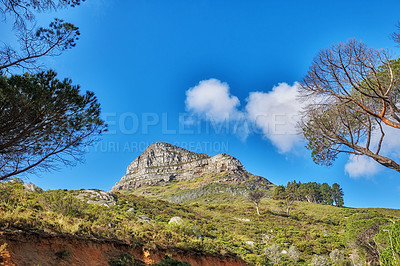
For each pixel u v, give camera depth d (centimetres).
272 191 13688
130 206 4297
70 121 983
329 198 11350
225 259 2316
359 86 1023
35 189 2692
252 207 8075
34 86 870
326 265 3550
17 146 957
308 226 6050
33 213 1359
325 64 1062
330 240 4872
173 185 19788
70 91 942
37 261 1014
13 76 878
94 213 2156
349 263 3794
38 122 938
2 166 957
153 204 5197
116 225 1903
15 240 1006
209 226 4588
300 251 4294
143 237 1822
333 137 1217
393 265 2722
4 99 822
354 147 1164
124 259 1437
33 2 816
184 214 5119
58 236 1202
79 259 1209
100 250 1388
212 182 17088
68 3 875
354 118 1221
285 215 7238
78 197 4003
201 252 2117
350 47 1022
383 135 1128
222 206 7788
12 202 1565
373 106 1152
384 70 1031
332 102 1116
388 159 1073
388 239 3144
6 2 777
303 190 11756
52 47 937
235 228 5122
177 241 2098
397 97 1087
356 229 3872
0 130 873
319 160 1288
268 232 5203
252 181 16375
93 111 1041
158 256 1686
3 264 879
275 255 3631
